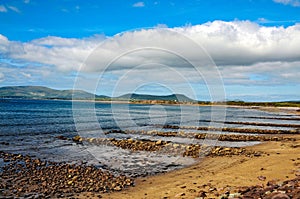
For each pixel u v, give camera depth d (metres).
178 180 13.24
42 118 48.28
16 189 11.76
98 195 11.16
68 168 15.59
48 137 27.53
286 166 14.35
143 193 11.38
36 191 11.60
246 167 14.95
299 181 10.38
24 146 22.28
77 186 12.41
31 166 15.82
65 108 86.19
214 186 11.60
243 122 49.78
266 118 63.25
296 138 29.83
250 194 9.21
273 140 27.95
